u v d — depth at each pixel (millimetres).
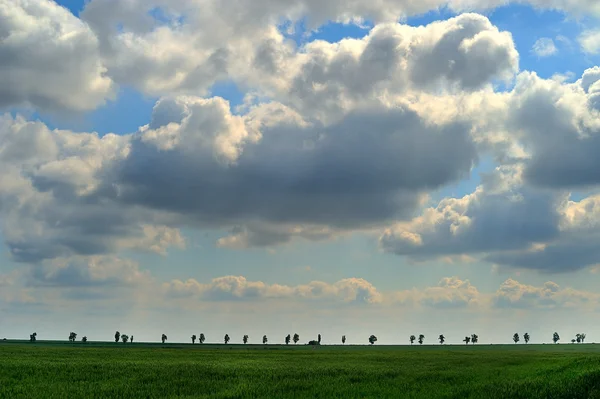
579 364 49531
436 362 76625
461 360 82562
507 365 65062
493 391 30891
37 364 60625
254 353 119812
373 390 35125
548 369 49531
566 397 28359
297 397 32000
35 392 36156
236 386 38875
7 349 118625
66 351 111938
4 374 49188
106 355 94188
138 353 108188
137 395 35000
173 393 35844
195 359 82812
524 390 30453
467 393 31797
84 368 56000
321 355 108500
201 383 41406
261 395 33594
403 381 42000
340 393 33625
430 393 33406
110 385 40469
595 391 28781
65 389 37812
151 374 49000
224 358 88875
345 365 67688
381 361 80812
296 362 76938
